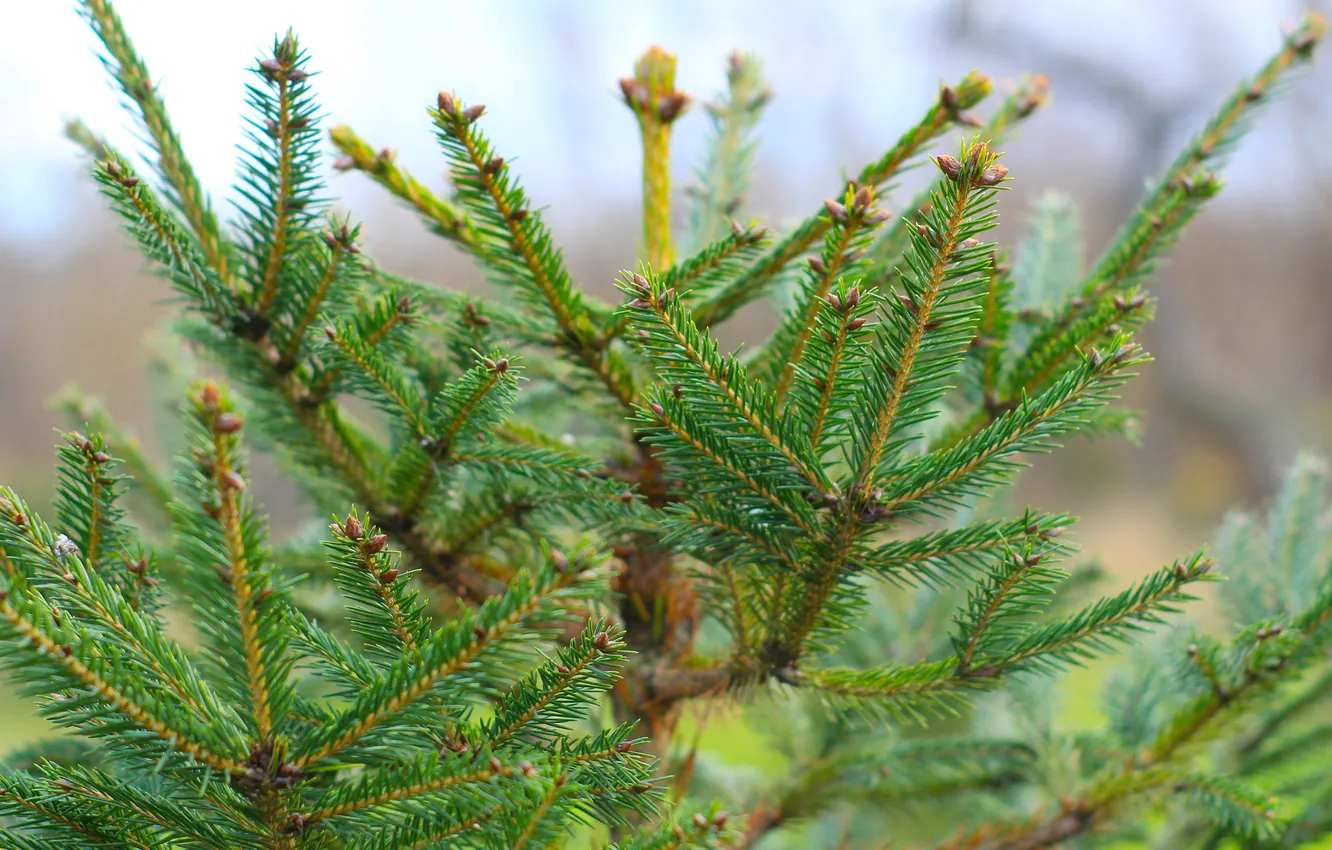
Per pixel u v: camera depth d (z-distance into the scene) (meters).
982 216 0.86
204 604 0.83
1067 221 1.17
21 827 0.86
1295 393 6.64
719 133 1.14
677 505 0.92
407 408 0.96
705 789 1.29
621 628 0.87
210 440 0.81
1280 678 1.02
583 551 0.83
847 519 0.90
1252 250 6.84
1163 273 6.70
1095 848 1.17
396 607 0.87
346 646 0.88
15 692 0.82
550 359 1.07
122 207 0.92
